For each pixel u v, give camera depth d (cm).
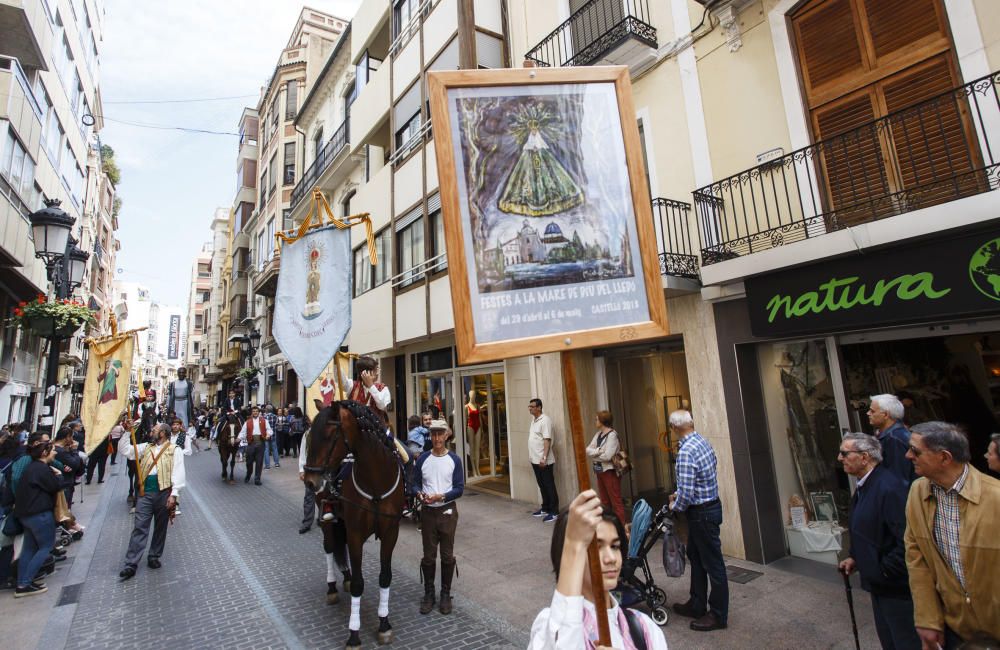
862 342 539
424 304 1080
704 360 635
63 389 2009
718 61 653
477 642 436
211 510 1001
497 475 1095
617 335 174
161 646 448
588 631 150
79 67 1648
